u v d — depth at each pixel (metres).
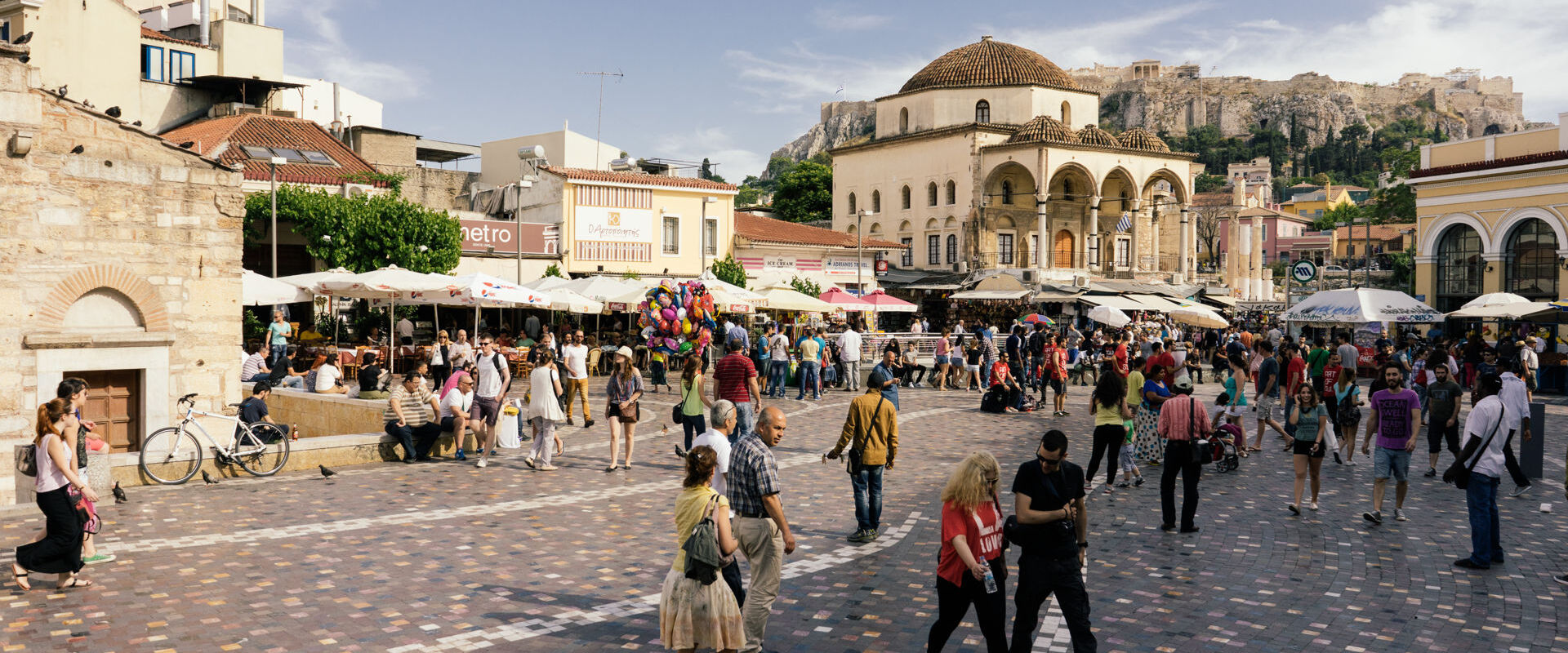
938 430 19.95
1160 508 12.72
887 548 10.56
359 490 13.34
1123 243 63.84
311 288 26.56
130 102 43.59
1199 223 125.25
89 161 15.36
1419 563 10.16
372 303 33.53
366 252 32.66
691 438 15.49
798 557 10.15
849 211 67.12
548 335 22.41
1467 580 9.56
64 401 8.73
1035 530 6.98
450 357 24.62
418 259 33.09
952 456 16.67
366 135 44.47
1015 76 60.19
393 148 45.38
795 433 19.06
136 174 15.96
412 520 11.56
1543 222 37.50
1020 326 25.81
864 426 10.75
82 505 8.82
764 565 7.43
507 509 12.23
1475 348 28.83
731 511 7.73
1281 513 12.52
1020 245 59.78
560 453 16.00
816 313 45.19
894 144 63.00
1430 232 41.72
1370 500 13.41
